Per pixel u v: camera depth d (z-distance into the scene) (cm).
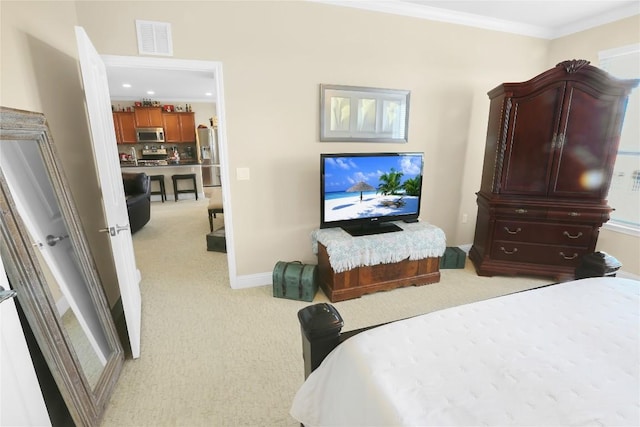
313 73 276
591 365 101
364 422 91
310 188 300
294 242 308
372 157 281
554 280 314
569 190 289
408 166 296
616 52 298
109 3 221
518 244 311
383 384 94
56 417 148
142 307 263
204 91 699
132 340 196
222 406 166
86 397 143
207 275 326
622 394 89
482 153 357
